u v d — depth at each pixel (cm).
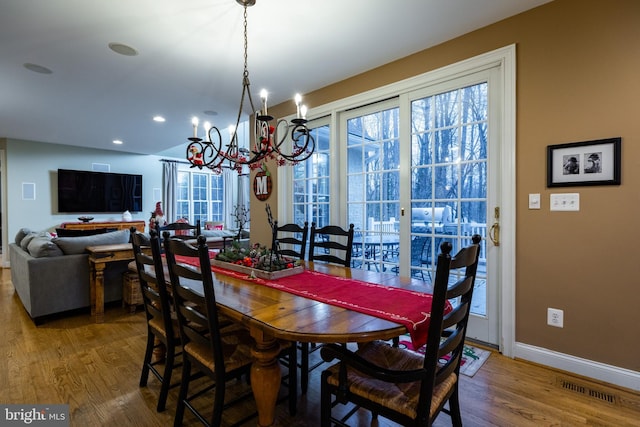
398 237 306
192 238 297
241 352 160
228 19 232
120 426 166
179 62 298
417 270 290
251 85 352
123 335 282
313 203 384
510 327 235
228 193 901
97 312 313
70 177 648
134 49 273
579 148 207
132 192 730
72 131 543
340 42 266
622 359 196
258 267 199
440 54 270
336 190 353
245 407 183
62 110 430
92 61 293
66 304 322
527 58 226
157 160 777
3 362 232
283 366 230
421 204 288
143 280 199
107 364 230
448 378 138
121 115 455
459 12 228
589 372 206
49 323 310
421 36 258
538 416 171
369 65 308
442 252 106
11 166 592
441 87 272
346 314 131
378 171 322
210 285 135
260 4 215
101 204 687
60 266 319
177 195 810
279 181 410
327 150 368
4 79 329
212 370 147
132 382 207
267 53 283
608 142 197
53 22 232
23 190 604
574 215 210
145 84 346
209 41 262
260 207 440
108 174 695
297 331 114
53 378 211
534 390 194
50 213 632
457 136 266
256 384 140
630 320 193
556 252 217
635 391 191
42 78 327
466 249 120
